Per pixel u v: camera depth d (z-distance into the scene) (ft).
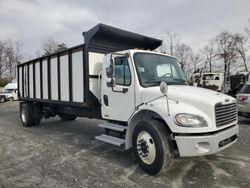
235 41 166.30
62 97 27.81
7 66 219.61
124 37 24.36
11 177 16.87
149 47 27.17
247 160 19.81
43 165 19.15
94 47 23.75
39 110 36.09
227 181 15.97
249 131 31.04
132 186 15.34
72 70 25.71
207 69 174.70
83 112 27.48
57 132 31.73
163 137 16.15
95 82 23.86
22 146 24.80
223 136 16.15
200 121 15.52
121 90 19.92
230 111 17.52
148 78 19.30
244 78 86.28
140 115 18.62
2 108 70.95
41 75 32.07
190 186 15.28
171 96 17.12
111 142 19.83
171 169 17.90
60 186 15.44
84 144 25.34
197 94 16.88
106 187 15.24
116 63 20.44
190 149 15.40
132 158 20.66
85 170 18.04
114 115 20.92
